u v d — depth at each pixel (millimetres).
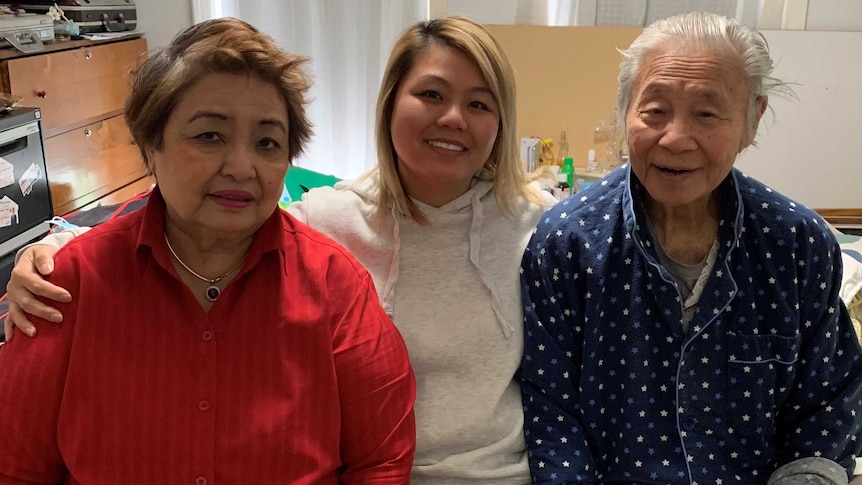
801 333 1258
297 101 1062
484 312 1330
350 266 1153
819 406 1270
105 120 3119
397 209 1381
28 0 2969
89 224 1920
